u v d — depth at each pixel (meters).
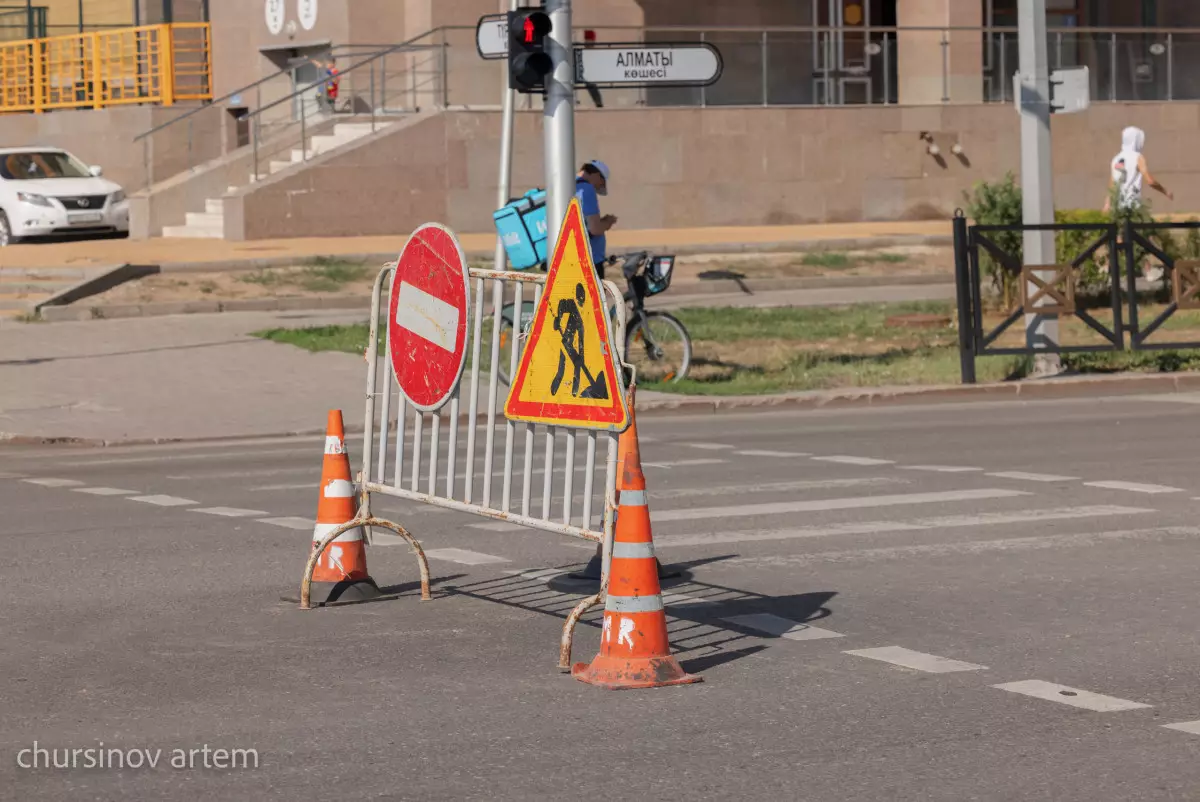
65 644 8.59
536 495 13.64
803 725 7.04
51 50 48.56
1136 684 7.64
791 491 13.42
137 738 6.92
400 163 36.69
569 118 14.60
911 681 7.74
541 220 18.73
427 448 17.09
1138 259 27.75
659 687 7.68
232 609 9.41
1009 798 6.08
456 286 9.43
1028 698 7.42
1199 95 42.16
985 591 9.66
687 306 28.44
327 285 29.22
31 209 36.84
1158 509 12.30
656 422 19.00
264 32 44.03
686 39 39.06
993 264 27.17
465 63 37.44
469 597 9.71
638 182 37.97
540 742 6.82
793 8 42.22
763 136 38.75
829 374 21.70
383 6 41.53
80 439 18.02
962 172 40.19
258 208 35.78
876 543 11.16
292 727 7.06
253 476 15.09
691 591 9.81
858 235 35.62
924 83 40.06
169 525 12.27
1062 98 20.88
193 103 45.56
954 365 22.28
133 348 23.58
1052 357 21.69
